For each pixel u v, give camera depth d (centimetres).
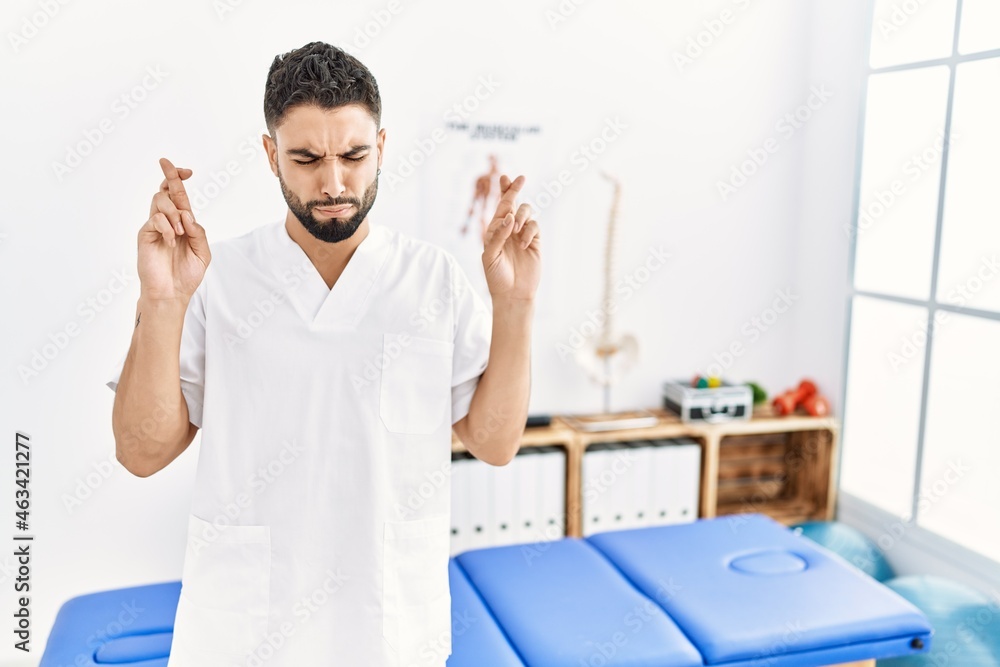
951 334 287
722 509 341
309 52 112
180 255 109
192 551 124
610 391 333
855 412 329
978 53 263
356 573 125
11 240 257
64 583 276
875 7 304
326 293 124
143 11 259
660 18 316
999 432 292
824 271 335
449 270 131
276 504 123
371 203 118
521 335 123
